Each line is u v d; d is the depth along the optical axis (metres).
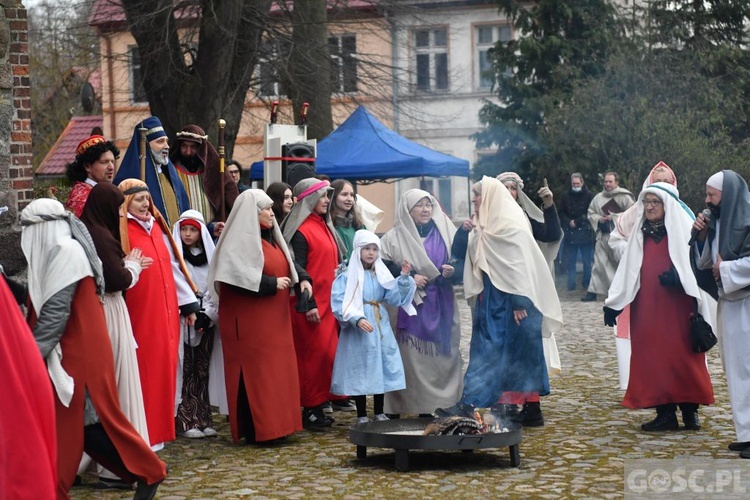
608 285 17.64
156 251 7.24
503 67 25.95
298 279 8.10
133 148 8.66
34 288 5.80
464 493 6.23
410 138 32.81
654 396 7.96
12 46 8.54
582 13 24.92
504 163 26.05
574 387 10.06
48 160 30.19
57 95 35.97
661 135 20.59
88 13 21.55
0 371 5.11
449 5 32.56
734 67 25.27
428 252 8.54
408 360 8.46
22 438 5.10
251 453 7.50
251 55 18.12
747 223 7.19
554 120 22.38
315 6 19.39
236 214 7.70
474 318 8.24
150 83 17.39
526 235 8.16
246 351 7.73
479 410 8.13
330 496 6.22
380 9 22.50
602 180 21.72
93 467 6.45
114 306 6.33
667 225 8.02
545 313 8.18
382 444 6.88
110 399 5.93
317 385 8.46
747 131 25.27
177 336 7.34
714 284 7.54
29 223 5.87
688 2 25.50
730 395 7.25
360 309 8.11
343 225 9.32
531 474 6.69
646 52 22.88
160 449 7.11
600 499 6.04
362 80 21.16
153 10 16.97
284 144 12.01
